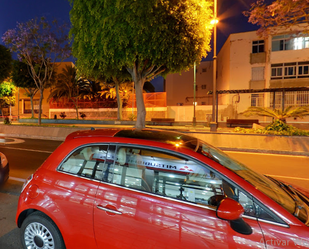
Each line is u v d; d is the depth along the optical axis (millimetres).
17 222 2445
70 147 2436
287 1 7902
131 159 2240
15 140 12594
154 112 26875
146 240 1852
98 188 2135
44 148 9797
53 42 15578
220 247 1656
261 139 9945
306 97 23219
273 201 1768
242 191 1833
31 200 2283
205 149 2316
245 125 22172
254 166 7133
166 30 8500
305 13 8258
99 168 2270
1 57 16797
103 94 31516
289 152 9203
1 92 28828
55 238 2164
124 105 29047
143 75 11359
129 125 23125
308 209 1924
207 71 37969
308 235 1561
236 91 15883
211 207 1841
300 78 23375
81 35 9188
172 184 2061
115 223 1957
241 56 25656
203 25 9672
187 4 8859
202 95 38281
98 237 2010
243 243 1617
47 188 2277
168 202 1911
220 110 25406
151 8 7832
